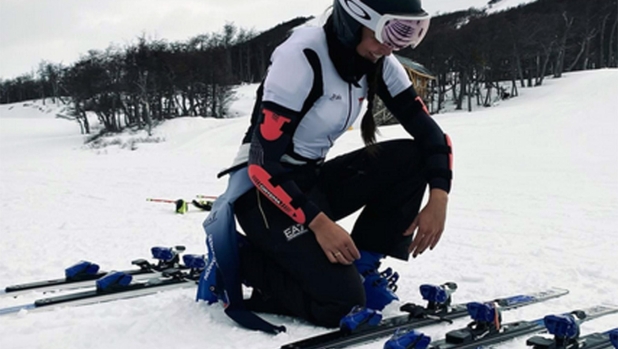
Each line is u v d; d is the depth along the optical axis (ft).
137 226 14.89
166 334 6.28
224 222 6.57
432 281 9.01
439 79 152.15
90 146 104.22
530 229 14.02
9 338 6.25
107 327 6.49
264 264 6.93
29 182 26.04
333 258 6.15
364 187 7.02
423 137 6.88
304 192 6.75
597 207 17.26
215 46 195.62
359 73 6.53
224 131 80.02
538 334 6.04
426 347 5.11
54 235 13.38
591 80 120.98
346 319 5.84
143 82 135.13
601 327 6.50
